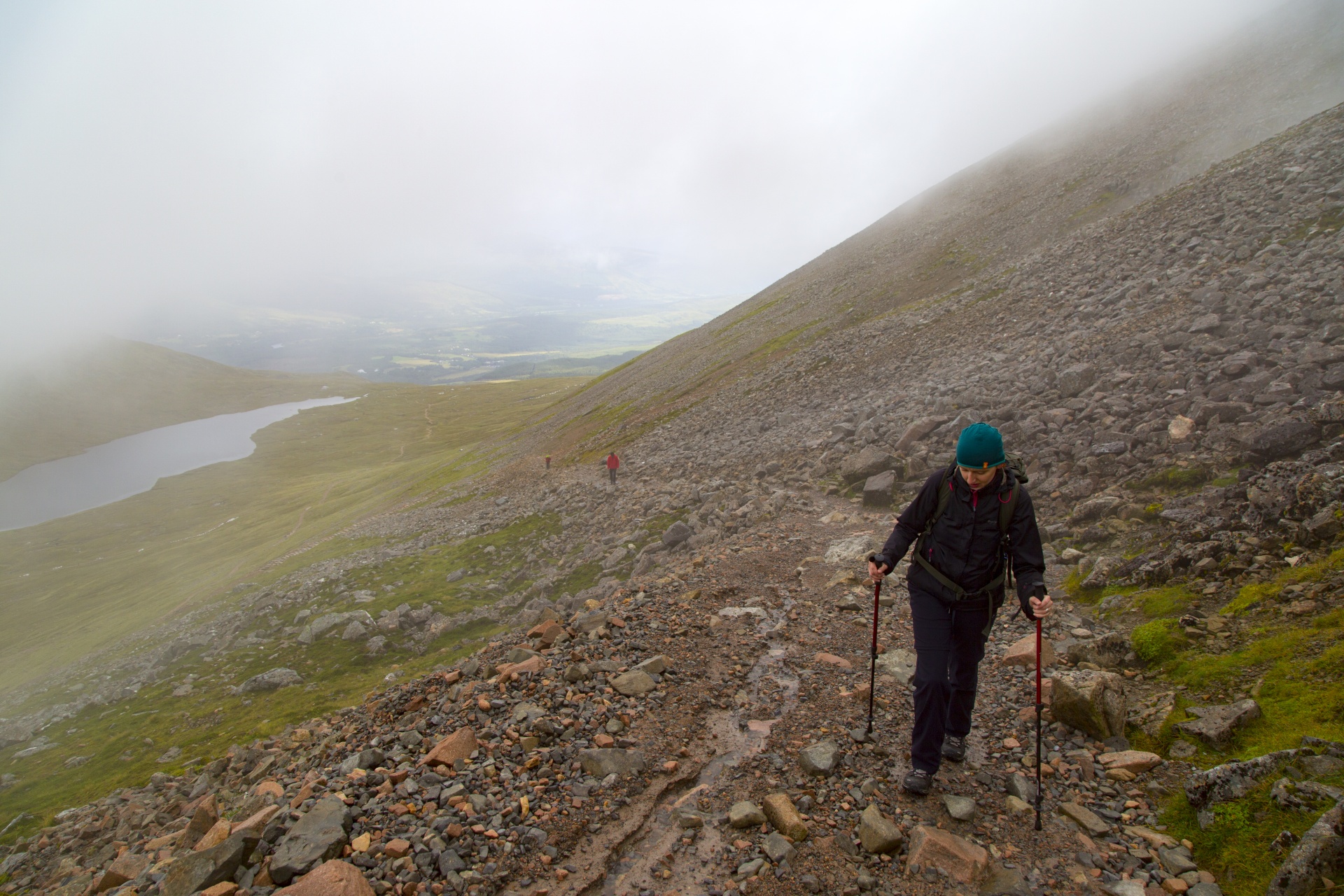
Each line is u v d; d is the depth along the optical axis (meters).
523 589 31.94
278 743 17.25
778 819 5.07
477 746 6.46
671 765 6.08
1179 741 5.42
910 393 27.34
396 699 9.20
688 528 22.77
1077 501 12.60
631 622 9.54
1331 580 6.47
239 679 33.28
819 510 17.84
